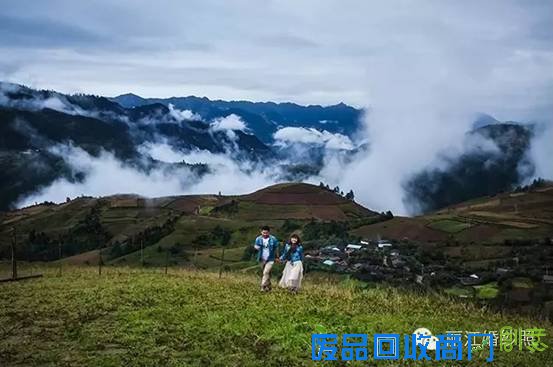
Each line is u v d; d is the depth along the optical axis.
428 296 21.83
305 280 27.44
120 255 169.38
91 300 18.52
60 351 12.31
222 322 14.92
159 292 20.39
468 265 104.50
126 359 11.55
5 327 14.63
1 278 28.20
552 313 20.25
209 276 29.27
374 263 98.00
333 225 191.38
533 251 132.00
